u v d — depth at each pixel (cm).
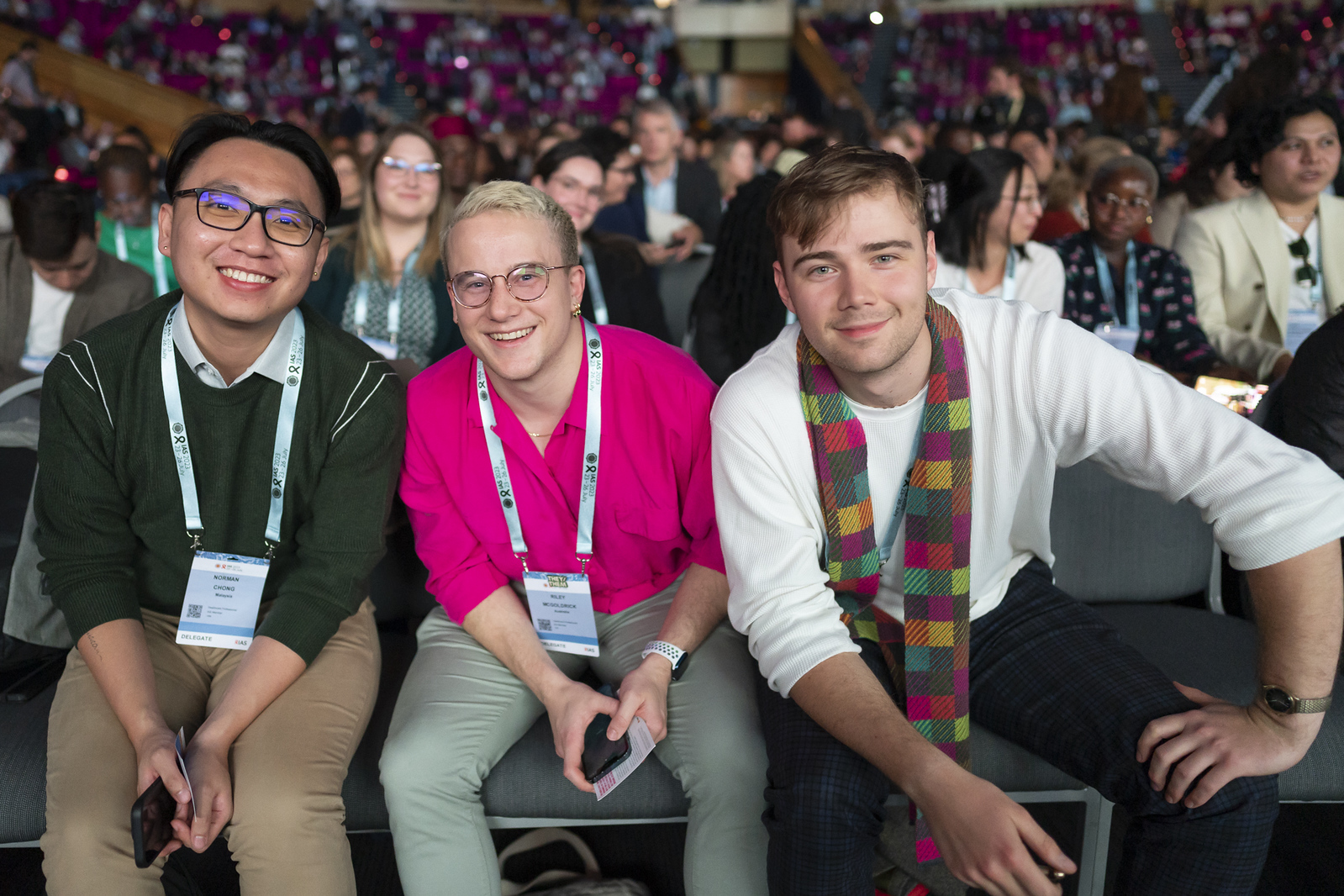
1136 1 1984
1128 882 122
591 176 290
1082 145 378
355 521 139
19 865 178
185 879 144
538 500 146
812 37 1808
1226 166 358
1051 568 157
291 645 134
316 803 125
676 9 1853
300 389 137
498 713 141
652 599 159
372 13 2017
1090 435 121
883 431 129
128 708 127
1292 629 111
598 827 190
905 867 147
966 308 129
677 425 141
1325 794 139
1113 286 268
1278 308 266
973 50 2008
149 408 133
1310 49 1647
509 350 131
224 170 122
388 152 254
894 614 141
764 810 129
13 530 157
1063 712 128
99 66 1230
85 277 264
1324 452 151
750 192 239
